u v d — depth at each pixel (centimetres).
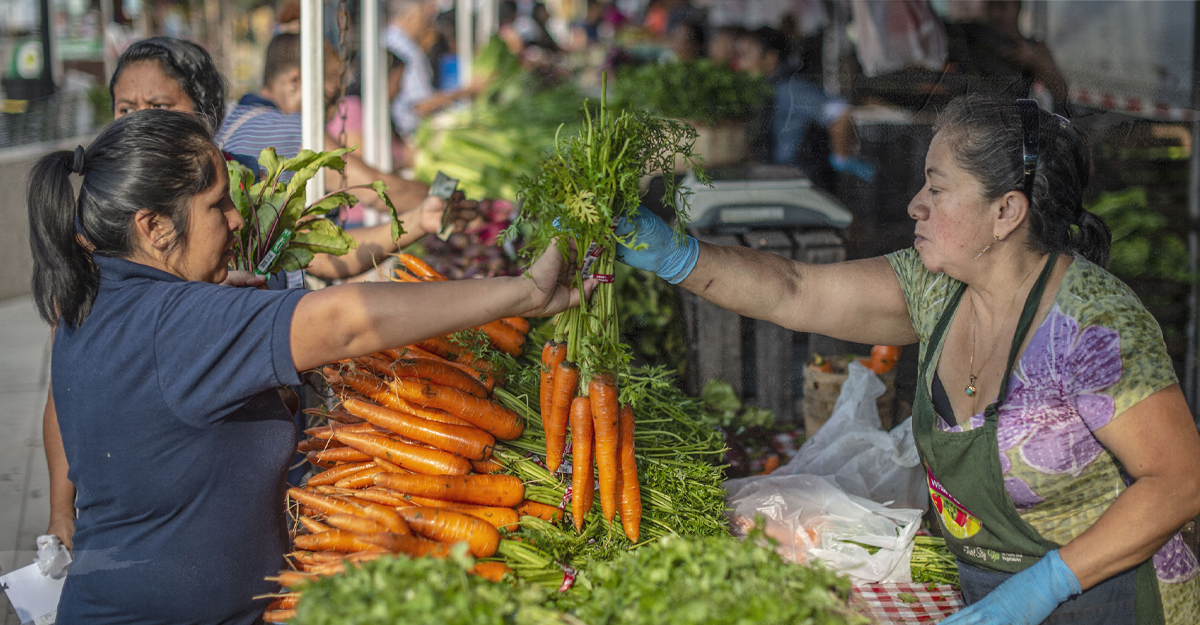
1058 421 168
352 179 351
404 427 204
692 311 370
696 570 147
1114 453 166
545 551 193
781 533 238
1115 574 169
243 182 226
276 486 176
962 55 425
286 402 217
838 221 396
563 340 197
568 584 181
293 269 236
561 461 205
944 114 178
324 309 152
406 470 204
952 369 186
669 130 194
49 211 153
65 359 161
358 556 171
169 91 241
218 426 161
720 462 284
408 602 134
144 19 1045
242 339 152
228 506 167
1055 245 169
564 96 821
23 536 350
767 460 333
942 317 189
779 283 206
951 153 171
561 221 176
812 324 210
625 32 1073
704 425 282
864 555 232
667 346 372
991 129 166
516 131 712
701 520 216
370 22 521
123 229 158
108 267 160
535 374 241
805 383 342
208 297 156
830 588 151
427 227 294
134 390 155
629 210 185
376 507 182
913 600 224
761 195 393
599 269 189
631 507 199
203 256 168
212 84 252
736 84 507
